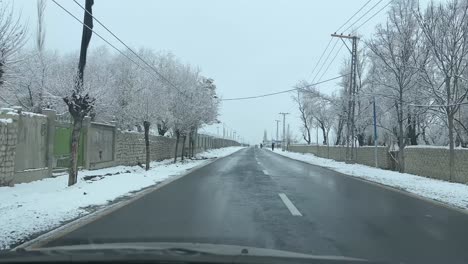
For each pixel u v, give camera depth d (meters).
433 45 20.31
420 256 6.66
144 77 34.94
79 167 20.89
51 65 31.30
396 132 36.22
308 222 9.31
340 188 16.56
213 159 43.38
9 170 14.46
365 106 40.09
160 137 37.53
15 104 25.39
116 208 11.03
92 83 16.64
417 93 26.19
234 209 10.90
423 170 24.50
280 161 39.78
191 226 8.67
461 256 6.70
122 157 27.17
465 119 28.81
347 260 5.08
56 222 9.10
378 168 30.75
